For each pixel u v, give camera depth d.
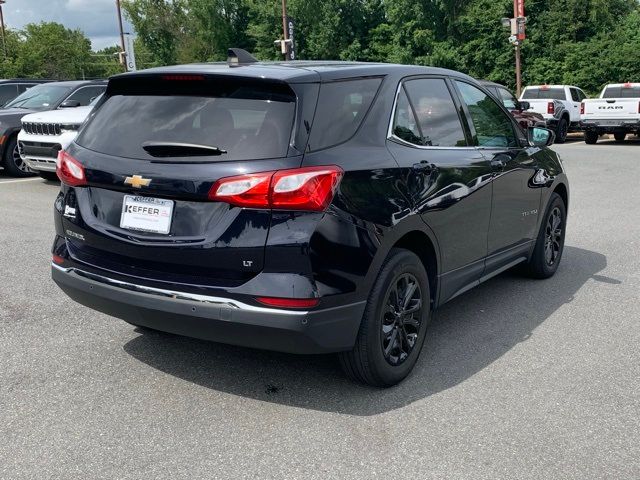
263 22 51.59
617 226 8.27
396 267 3.55
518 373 3.94
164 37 64.88
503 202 4.82
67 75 60.09
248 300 3.12
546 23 38.34
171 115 3.45
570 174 13.56
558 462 2.97
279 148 3.15
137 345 4.31
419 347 3.91
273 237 3.09
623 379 3.86
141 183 3.32
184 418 3.37
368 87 3.75
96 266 3.58
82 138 3.76
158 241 3.30
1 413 3.41
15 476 2.85
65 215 3.75
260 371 3.93
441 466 2.94
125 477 2.85
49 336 4.45
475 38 40.66
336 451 3.06
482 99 5.00
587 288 5.68
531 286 5.73
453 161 4.19
